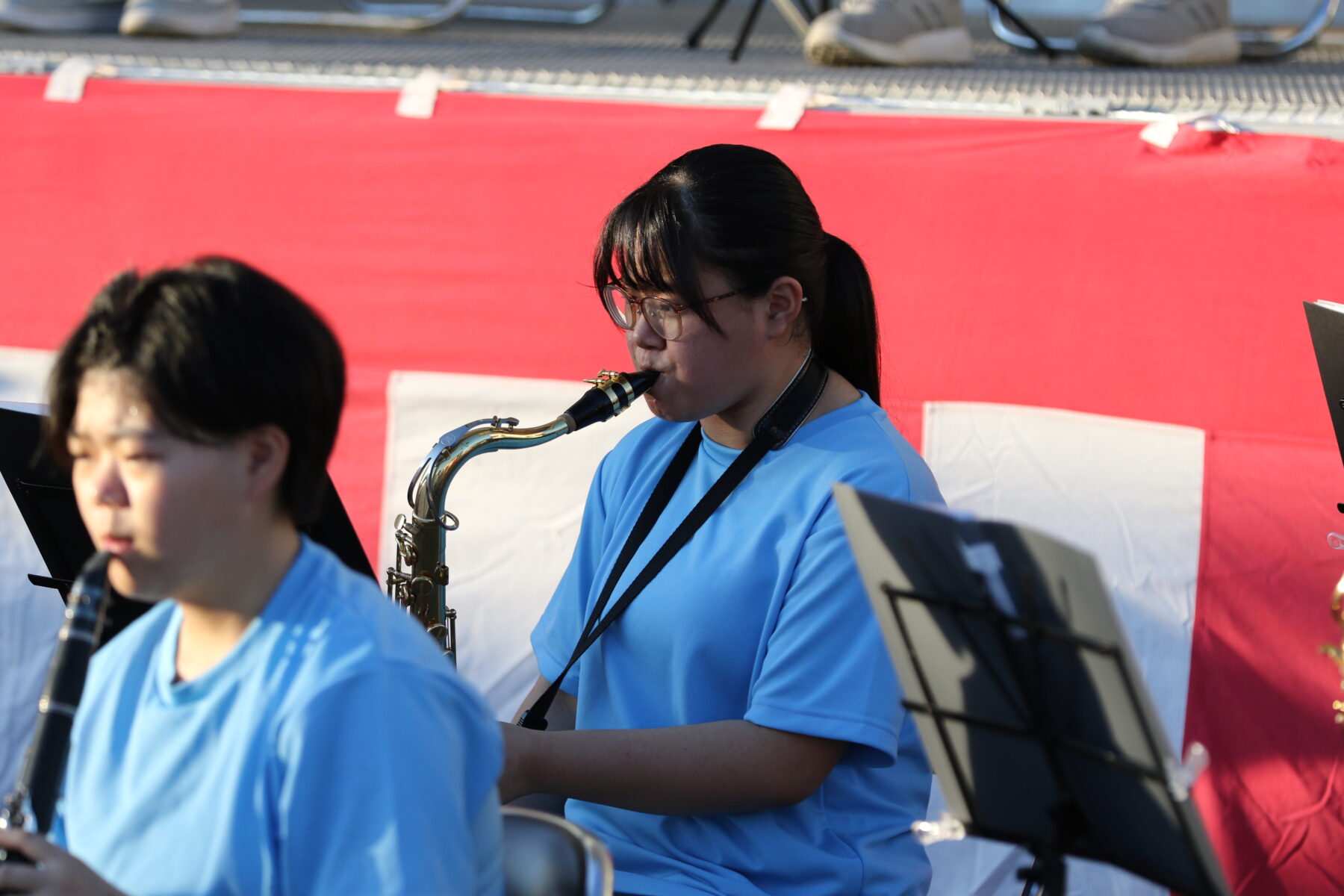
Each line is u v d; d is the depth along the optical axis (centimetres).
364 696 377
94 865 404
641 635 632
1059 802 477
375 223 960
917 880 627
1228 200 832
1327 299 816
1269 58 1250
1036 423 869
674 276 592
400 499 946
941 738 492
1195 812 423
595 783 588
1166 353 846
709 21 1324
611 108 957
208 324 366
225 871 382
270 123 974
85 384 371
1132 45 1155
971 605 443
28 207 997
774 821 606
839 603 588
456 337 949
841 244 667
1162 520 845
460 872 386
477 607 926
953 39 1184
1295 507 823
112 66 1025
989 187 877
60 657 381
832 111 923
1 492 934
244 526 388
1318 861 818
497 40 1352
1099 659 418
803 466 621
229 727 391
